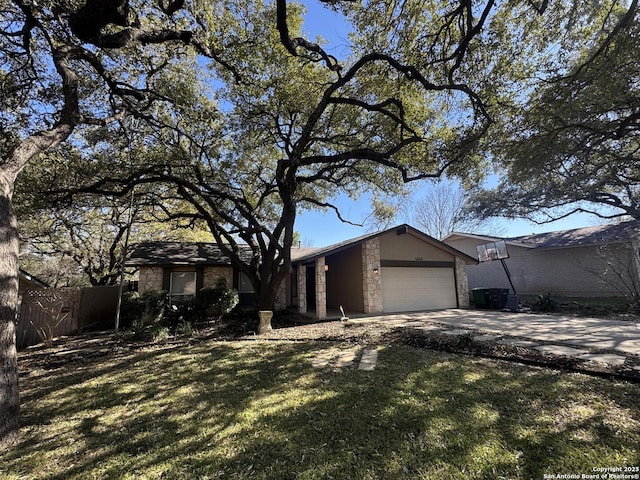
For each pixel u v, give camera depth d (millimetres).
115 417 3750
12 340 3420
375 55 6773
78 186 8977
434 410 3500
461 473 2469
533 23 6203
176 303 12523
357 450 2830
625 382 4129
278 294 14336
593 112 7133
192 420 3574
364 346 6688
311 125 8203
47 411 3986
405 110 8633
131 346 7695
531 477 2393
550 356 5371
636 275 13117
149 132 9055
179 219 15195
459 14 5918
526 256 18078
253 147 10438
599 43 6594
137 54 7078
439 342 6750
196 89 8250
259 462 2732
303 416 3523
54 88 7047
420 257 13523
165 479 2561
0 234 3391
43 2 5168
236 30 7023
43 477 2658
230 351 6629
